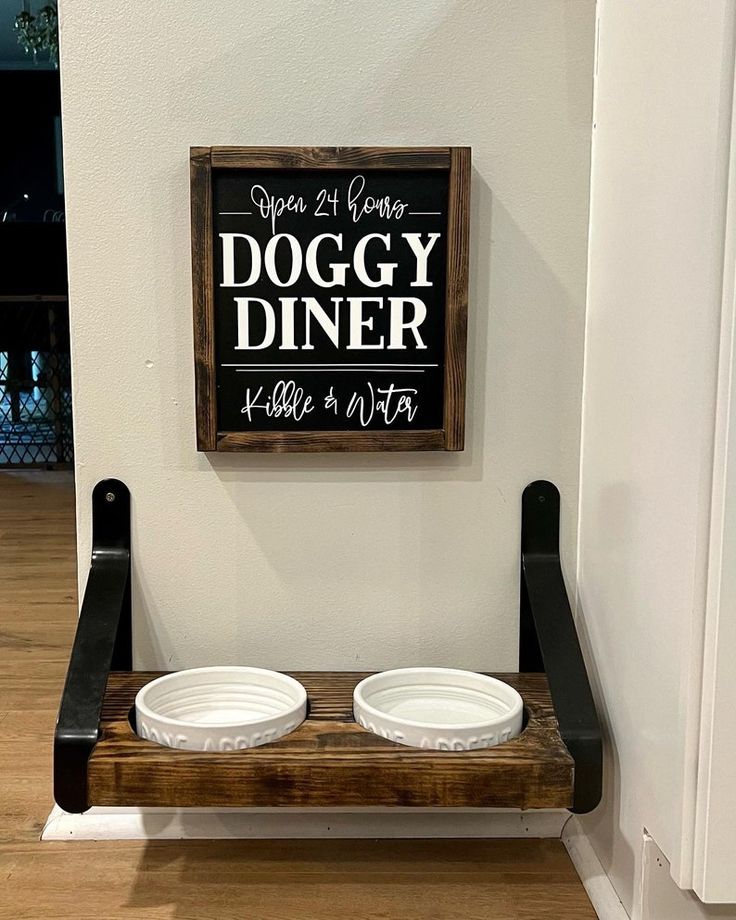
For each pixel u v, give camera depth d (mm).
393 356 979
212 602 1035
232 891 935
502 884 955
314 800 823
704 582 712
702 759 725
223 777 817
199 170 936
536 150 992
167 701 940
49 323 4684
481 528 1041
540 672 1022
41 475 4527
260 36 964
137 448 1009
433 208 962
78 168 969
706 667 715
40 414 4789
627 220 871
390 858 1005
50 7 3668
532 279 1008
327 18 966
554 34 979
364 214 961
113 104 963
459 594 1049
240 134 975
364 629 1048
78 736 828
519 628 1051
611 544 922
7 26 4699
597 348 972
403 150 941
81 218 975
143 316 990
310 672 1015
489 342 1015
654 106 796
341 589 1041
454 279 958
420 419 986
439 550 1041
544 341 1018
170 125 969
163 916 889
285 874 969
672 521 757
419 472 1029
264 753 825
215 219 954
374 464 1025
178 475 1016
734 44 649
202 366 957
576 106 988
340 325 973
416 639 1053
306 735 861
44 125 5152
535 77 983
